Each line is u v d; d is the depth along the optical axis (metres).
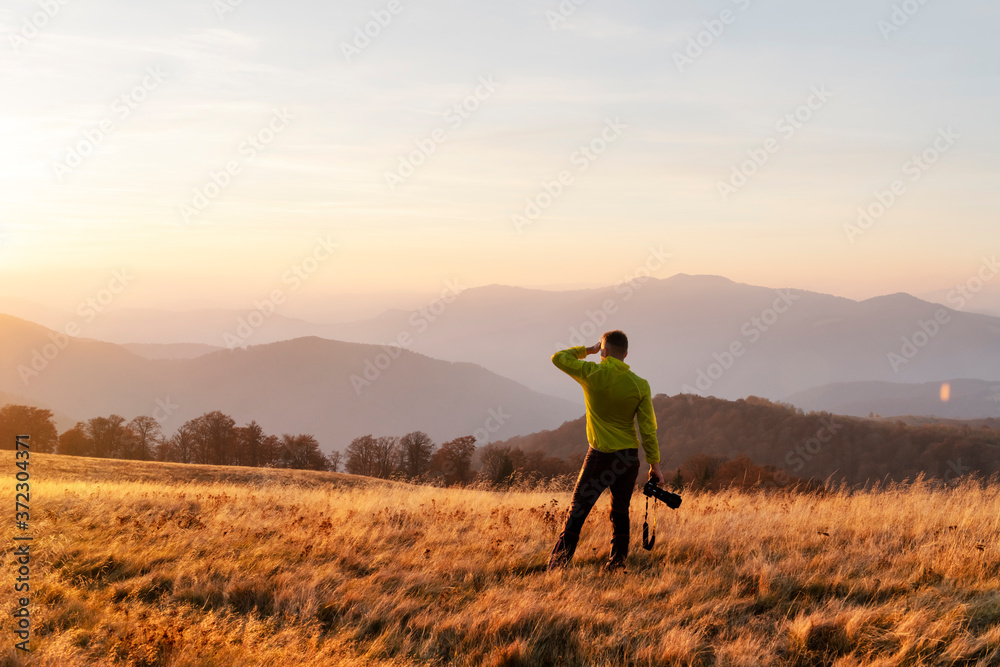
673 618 3.95
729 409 133.25
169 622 3.79
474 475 72.06
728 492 10.08
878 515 6.89
